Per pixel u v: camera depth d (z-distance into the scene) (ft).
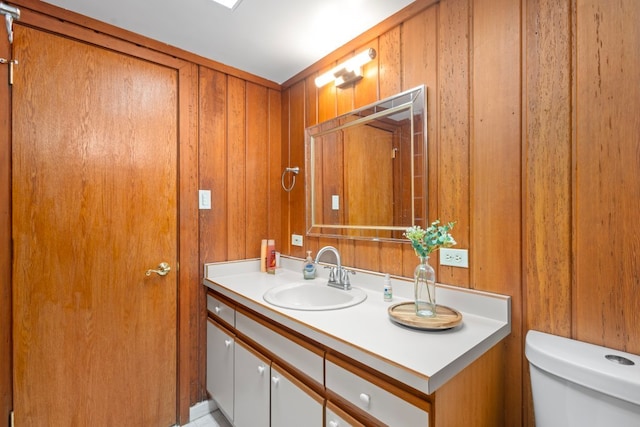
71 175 5.00
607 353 3.07
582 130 3.34
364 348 3.14
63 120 4.92
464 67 4.26
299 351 4.10
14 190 4.55
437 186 4.56
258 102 7.25
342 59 6.04
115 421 5.38
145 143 5.72
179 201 6.09
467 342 3.28
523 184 3.76
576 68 3.37
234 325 5.55
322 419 3.69
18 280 4.58
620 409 2.64
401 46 5.00
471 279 4.19
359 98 5.70
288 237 7.42
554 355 3.05
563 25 3.45
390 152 5.15
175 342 6.06
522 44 3.76
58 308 4.90
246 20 5.17
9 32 4.22
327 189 6.38
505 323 3.80
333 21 5.20
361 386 3.28
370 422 3.23
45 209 4.79
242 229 6.98
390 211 5.17
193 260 6.29
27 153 4.64
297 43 5.86
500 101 3.93
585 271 3.33
